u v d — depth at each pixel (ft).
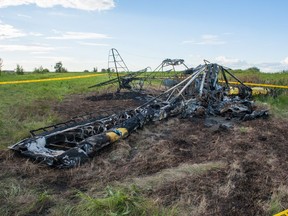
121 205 12.49
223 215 12.60
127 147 20.11
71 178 15.83
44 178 15.62
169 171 16.33
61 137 20.06
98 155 18.72
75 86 58.34
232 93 36.27
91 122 22.38
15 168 16.42
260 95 42.14
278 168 17.57
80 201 13.23
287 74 67.92
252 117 29.32
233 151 20.26
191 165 17.06
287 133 25.16
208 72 33.22
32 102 37.27
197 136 23.76
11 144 20.34
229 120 29.43
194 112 29.84
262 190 14.67
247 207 13.23
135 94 44.34
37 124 25.46
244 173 16.42
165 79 48.55
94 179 15.76
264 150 20.77
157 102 28.99
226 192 14.21
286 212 12.53
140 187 14.55
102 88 54.60
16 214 12.44
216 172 16.28
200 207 12.96
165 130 25.41
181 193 14.15
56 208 12.87
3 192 13.85
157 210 12.58
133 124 23.24
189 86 34.01
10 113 29.73
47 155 16.85
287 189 14.67
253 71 79.82
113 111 29.91
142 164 17.78
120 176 16.22
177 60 44.52
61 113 31.65
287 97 42.98
